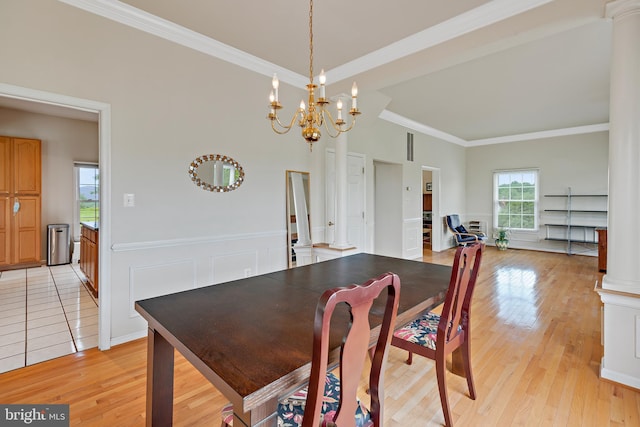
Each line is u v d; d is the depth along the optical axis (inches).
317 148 159.0
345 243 148.1
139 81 99.9
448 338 66.3
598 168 251.0
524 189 287.1
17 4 80.2
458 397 74.7
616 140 79.7
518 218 291.0
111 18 94.0
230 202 124.1
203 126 115.3
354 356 38.4
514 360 91.5
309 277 78.5
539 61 132.4
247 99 128.2
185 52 109.8
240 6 92.7
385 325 43.7
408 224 241.6
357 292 35.8
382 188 242.7
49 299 142.1
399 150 228.5
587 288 163.9
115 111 95.5
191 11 95.5
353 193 187.8
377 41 113.3
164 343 56.4
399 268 88.4
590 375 83.5
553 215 272.2
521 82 155.6
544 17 87.9
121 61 96.2
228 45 116.5
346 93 141.6
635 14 76.3
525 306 137.2
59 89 86.0
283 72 137.4
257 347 42.0
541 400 73.4
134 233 100.1
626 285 78.0
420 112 210.5
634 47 76.4
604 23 103.7
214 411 69.0
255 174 132.1
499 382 80.6
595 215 254.7
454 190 300.5
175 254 109.7
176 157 108.7
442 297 67.3
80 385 77.8
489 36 97.3
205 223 116.9
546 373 84.7
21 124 200.1
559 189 268.8
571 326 115.6
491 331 111.6
